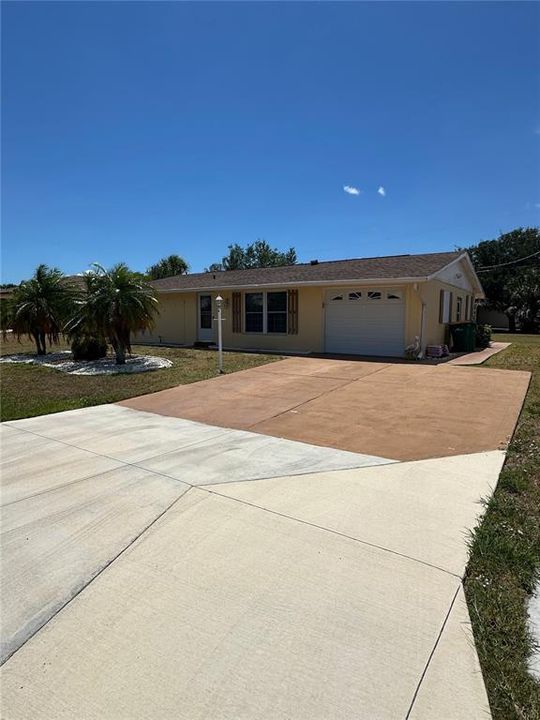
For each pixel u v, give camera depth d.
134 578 2.48
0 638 2.04
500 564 2.56
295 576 2.46
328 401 6.88
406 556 2.64
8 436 5.32
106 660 1.90
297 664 1.86
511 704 1.67
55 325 13.81
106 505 3.38
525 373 9.26
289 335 14.41
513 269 36.81
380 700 1.68
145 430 5.52
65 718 1.63
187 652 1.93
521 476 3.83
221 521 3.10
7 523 3.13
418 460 4.24
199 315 16.88
